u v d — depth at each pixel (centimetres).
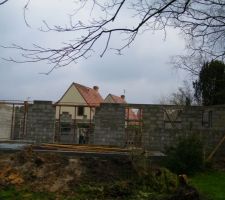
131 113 2727
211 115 2320
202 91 3102
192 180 1669
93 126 2608
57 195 1339
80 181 1442
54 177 1452
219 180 1677
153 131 2314
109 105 2369
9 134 2898
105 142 2353
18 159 1557
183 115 2320
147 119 2328
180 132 2297
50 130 2428
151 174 1465
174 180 1451
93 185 1415
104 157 1683
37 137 2428
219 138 2281
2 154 1689
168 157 1855
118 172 1524
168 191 1399
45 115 2441
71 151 1839
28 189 1367
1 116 2858
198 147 1867
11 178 1416
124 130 2345
